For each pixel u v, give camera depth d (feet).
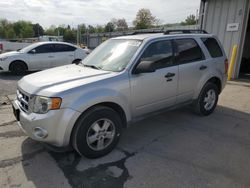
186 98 14.92
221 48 17.24
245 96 22.38
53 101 9.41
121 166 10.34
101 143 10.87
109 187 8.96
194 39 15.23
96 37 103.96
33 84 10.48
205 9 33.76
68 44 36.58
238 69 31.68
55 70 12.80
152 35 13.58
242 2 29.60
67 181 9.28
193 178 9.55
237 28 30.63
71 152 11.40
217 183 9.26
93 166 10.30
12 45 71.20
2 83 27.35
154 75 12.47
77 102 9.75
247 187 9.04
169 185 9.11
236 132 14.10
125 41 13.47
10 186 8.96
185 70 14.16
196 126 14.94
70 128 9.81
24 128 10.25
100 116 10.52
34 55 33.60
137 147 12.09
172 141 12.80
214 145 12.39
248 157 11.21
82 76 11.05
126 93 11.37
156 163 10.61
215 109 18.40
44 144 10.98
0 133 13.50
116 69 11.82
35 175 9.64
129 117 11.85
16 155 11.10
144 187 8.98
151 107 12.89
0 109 17.94
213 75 16.10
